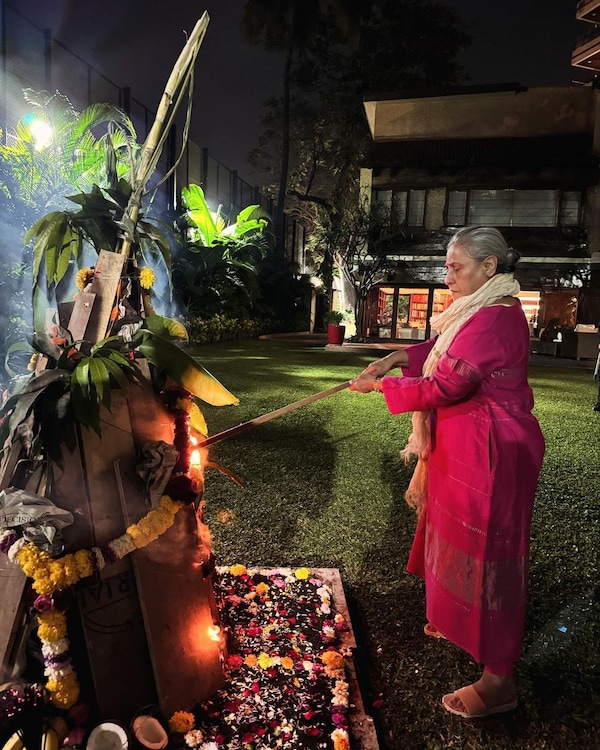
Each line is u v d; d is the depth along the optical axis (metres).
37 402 1.72
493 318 1.97
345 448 5.73
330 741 1.87
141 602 1.82
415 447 2.37
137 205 1.98
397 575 3.14
